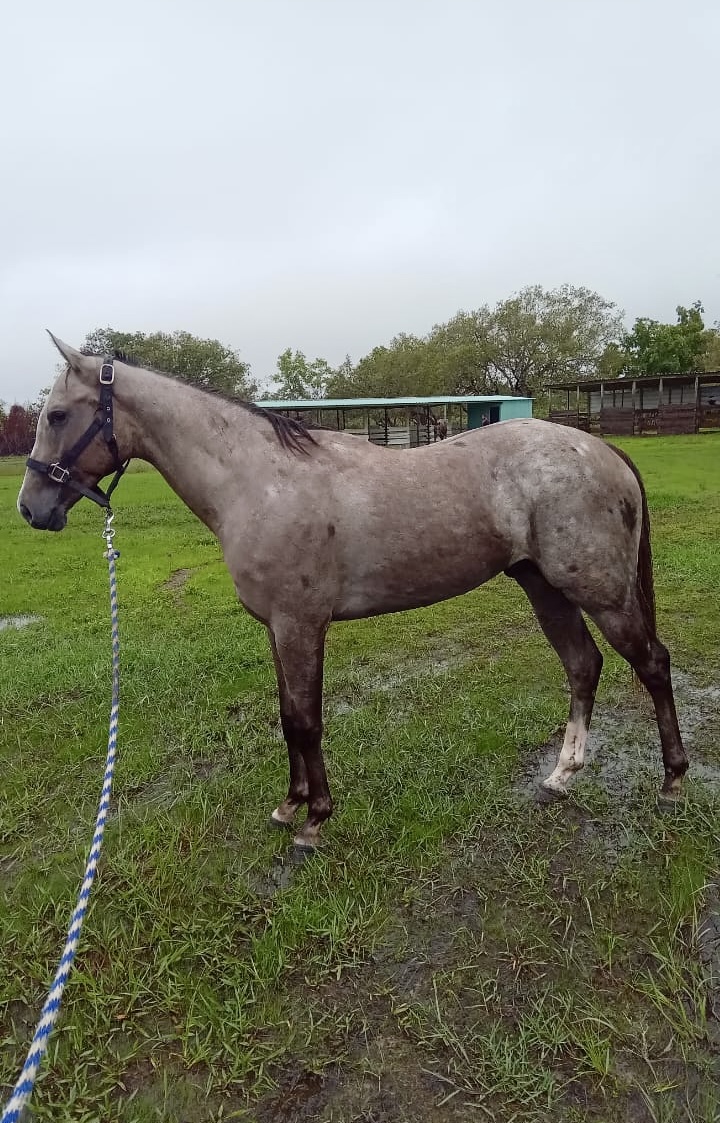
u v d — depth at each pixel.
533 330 39.00
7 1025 1.95
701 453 18.47
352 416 28.86
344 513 2.42
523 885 2.36
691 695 3.81
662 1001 1.84
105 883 2.48
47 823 2.89
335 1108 1.64
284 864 2.57
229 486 2.46
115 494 17.12
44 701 4.10
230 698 4.03
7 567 8.35
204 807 2.90
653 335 42.34
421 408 25.62
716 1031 1.78
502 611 5.64
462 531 2.50
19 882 2.53
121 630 5.49
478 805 2.80
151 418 2.51
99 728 3.69
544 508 2.51
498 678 4.15
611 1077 1.67
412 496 2.47
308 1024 1.86
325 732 3.53
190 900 2.37
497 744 3.30
